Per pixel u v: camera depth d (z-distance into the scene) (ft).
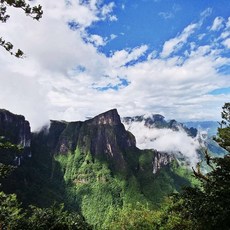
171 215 103.30
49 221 71.15
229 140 63.16
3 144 45.57
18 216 66.03
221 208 52.54
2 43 41.75
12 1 40.16
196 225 56.95
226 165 56.85
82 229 74.95
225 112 68.85
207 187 57.82
